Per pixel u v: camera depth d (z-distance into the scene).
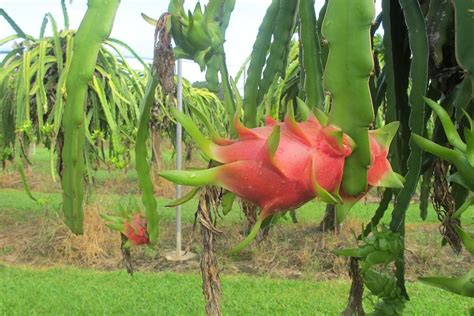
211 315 0.63
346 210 0.48
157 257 3.64
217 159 0.44
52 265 3.53
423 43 0.64
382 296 0.66
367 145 0.46
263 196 0.44
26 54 2.88
